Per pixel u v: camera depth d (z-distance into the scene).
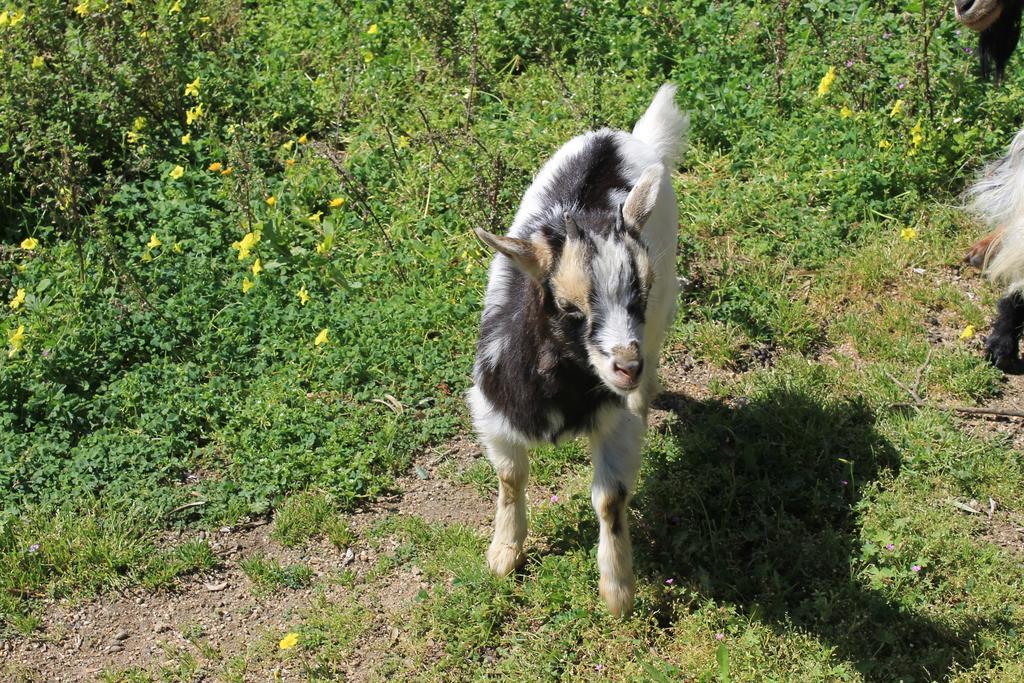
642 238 2.64
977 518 2.82
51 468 2.85
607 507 2.60
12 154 3.36
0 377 2.96
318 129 3.69
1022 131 3.14
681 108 3.63
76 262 3.23
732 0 4.13
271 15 4.20
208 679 2.60
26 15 3.63
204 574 2.75
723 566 2.73
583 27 3.99
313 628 2.66
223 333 3.10
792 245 3.36
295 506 2.83
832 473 2.88
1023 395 3.09
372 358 3.07
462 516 2.85
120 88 3.57
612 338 2.45
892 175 3.46
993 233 3.26
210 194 3.41
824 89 3.59
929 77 3.59
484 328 2.69
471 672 2.60
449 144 3.54
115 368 3.05
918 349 3.14
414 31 3.98
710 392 3.07
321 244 3.26
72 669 2.62
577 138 2.96
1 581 2.70
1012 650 2.60
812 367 3.09
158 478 2.87
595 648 2.62
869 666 2.57
